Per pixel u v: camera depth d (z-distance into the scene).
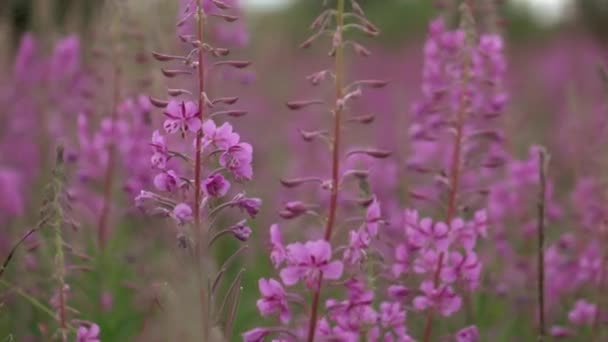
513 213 8.92
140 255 8.05
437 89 6.67
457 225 5.68
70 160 9.00
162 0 8.91
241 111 4.90
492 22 7.61
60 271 5.16
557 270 8.88
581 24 34.78
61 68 11.02
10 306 7.48
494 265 9.03
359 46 4.73
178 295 4.41
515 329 8.99
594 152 9.45
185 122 4.82
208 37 9.41
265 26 16.75
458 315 8.23
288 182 4.77
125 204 9.81
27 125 13.09
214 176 4.84
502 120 9.30
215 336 4.64
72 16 12.06
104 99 9.02
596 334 7.72
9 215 9.66
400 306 5.62
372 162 4.97
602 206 8.54
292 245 4.56
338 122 4.79
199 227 4.87
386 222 4.72
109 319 8.08
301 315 6.89
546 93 24.47
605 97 8.32
